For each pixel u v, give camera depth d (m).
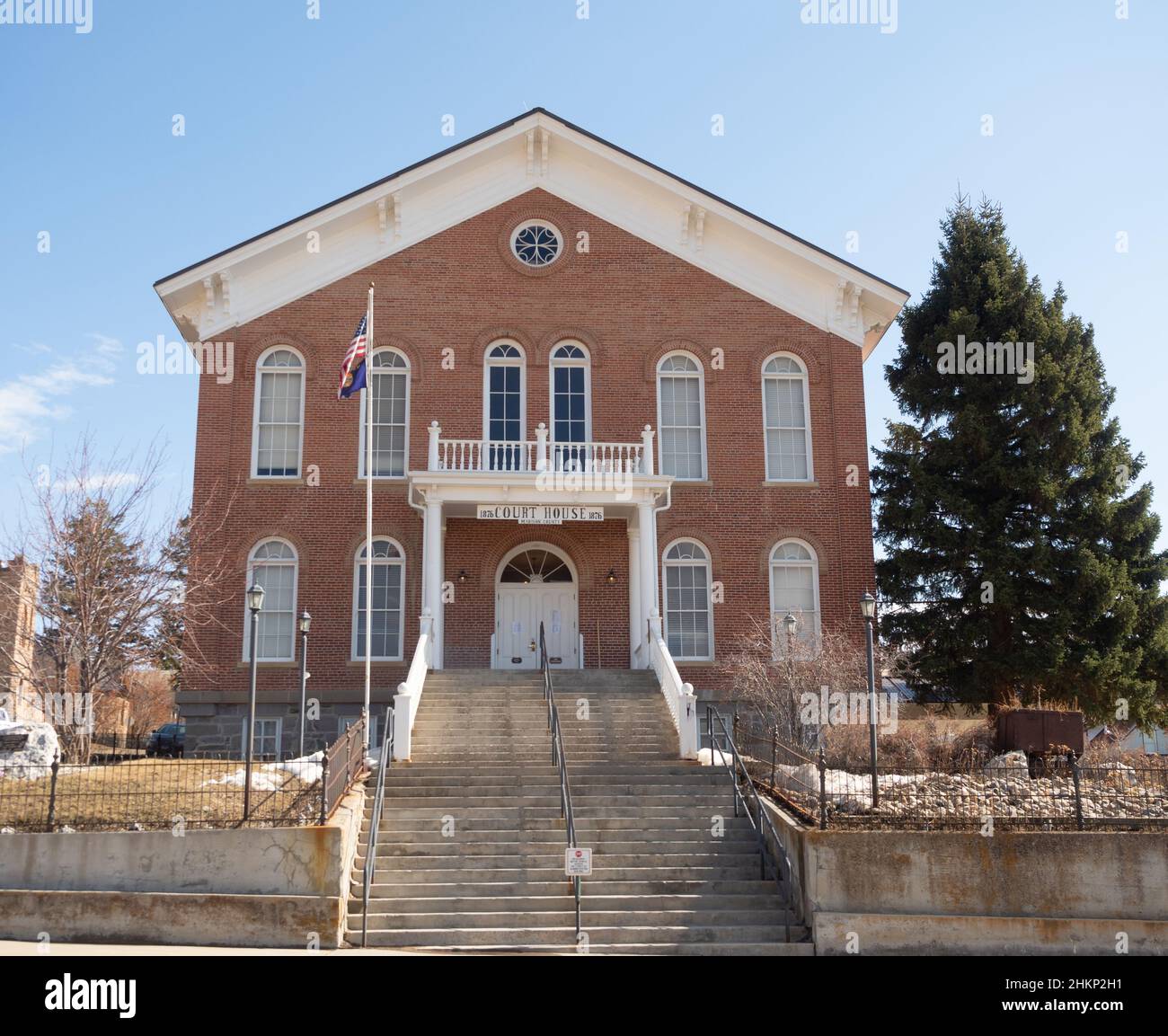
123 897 15.18
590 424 28.84
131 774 18.83
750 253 29.91
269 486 27.72
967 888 16.06
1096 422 29.19
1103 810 17.56
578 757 21.00
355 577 27.42
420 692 23.00
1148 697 27.39
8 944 14.71
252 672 17.61
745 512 28.58
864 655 25.89
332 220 28.56
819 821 16.70
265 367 28.52
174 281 28.00
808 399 29.42
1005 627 28.42
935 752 22.53
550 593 28.52
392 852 17.39
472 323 28.97
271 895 15.34
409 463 28.08
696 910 16.38
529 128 29.33
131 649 26.22
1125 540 28.52
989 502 29.25
